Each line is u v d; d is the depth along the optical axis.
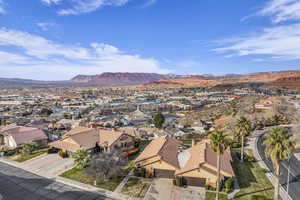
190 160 35.56
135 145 51.75
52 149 46.66
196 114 114.69
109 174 32.97
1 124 84.38
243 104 115.69
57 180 32.94
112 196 28.27
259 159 43.03
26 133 53.69
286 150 24.58
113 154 40.19
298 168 38.75
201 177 30.94
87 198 27.80
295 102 109.31
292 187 31.14
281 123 78.25
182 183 31.39
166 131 72.19
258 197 27.56
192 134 70.50
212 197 27.80
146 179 33.38
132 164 39.81
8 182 32.47
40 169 37.28
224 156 37.84
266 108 97.62
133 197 28.00
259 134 65.00
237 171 36.69
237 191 29.36
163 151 37.22
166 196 28.20
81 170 36.50
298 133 60.75
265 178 33.97
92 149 45.09
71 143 45.53
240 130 41.50
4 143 54.12
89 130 51.66
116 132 50.22
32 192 29.39
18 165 39.41
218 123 85.00
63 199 27.56
